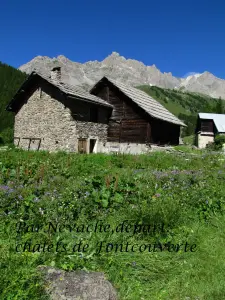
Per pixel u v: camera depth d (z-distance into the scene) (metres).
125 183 8.56
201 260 5.40
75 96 27.34
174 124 33.41
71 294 3.89
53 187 8.30
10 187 7.93
